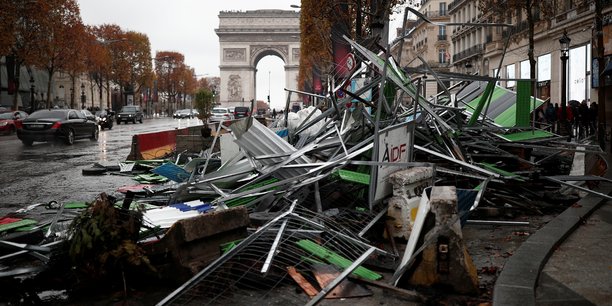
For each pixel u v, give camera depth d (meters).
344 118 8.38
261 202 6.49
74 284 4.56
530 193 8.11
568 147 10.97
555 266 4.91
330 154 7.55
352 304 4.08
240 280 4.52
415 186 6.01
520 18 43.19
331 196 6.61
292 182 6.57
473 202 6.38
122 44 79.75
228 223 5.00
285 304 4.13
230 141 10.26
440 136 8.53
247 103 98.56
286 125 10.85
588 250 5.43
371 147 6.63
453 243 4.24
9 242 5.27
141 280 4.75
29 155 19.19
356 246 5.21
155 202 8.10
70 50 50.88
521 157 10.10
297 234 5.07
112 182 11.76
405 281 4.40
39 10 42.25
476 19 53.81
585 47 33.25
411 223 5.79
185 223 4.60
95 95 100.00
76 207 8.12
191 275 4.53
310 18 26.92
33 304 4.32
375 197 6.02
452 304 4.04
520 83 11.94
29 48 44.69
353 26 24.80
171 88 122.38
